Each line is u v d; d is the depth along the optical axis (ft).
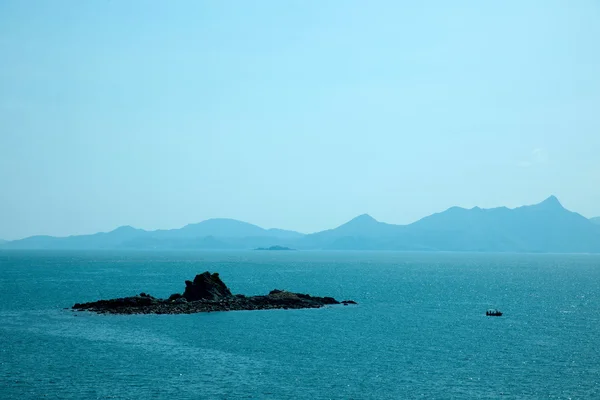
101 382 249.75
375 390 242.78
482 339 357.61
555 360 297.74
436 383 253.44
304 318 447.83
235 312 479.00
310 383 252.42
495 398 232.73
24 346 321.52
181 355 303.27
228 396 232.53
